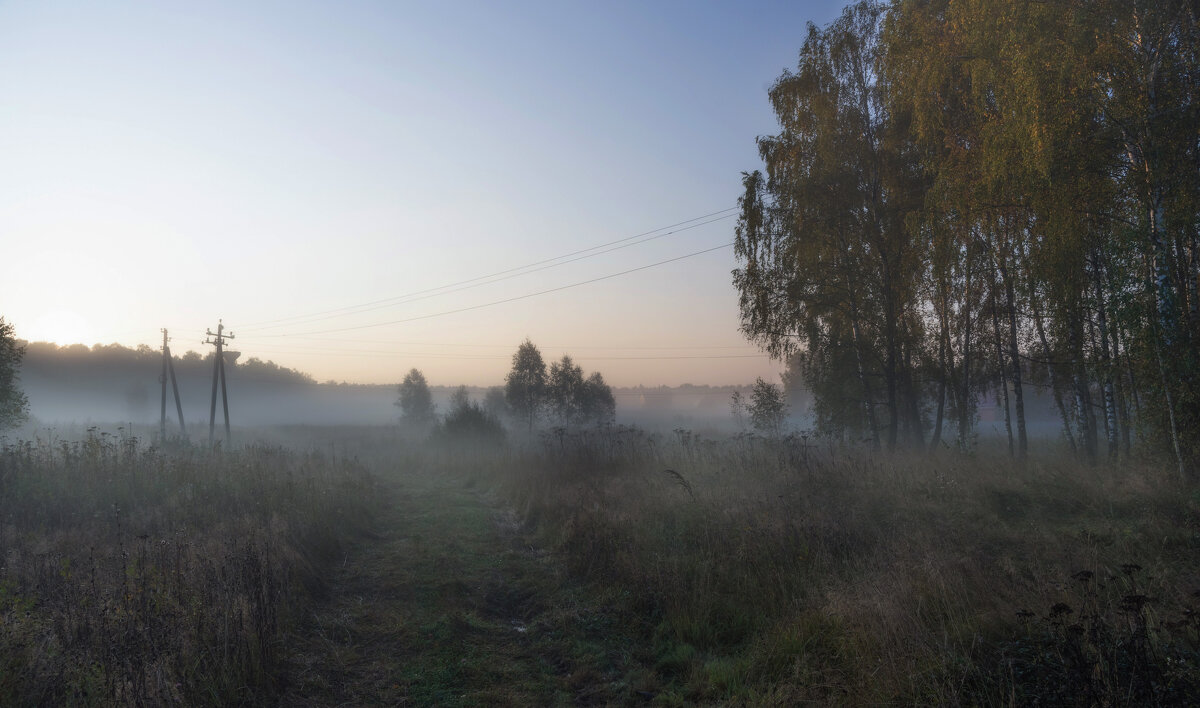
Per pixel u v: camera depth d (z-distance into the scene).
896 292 19.39
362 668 5.19
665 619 6.21
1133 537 6.88
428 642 5.78
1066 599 5.05
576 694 4.94
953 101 16.03
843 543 7.38
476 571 8.16
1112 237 11.38
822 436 20.69
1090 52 10.93
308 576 7.11
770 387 23.69
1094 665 3.77
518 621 6.64
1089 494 8.93
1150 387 10.55
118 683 3.93
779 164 20.27
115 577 5.99
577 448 17.45
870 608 5.19
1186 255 11.17
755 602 6.27
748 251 20.12
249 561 6.06
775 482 11.26
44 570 6.04
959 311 19.16
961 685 4.02
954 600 5.30
